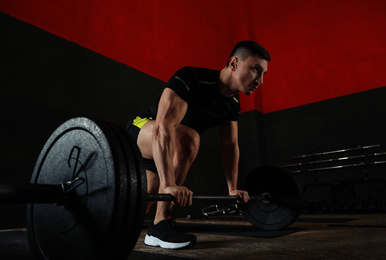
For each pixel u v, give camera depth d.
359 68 3.83
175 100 1.01
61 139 0.71
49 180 0.70
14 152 2.03
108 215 0.56
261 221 1.50
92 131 0.63
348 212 3.17
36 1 2.35
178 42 3.77
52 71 2.37
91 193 0.60
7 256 0.92
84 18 2.72
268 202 1.50
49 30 2.41
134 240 0.60
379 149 3.50
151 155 1.18
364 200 3.35
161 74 3.43
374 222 1.78
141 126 1.21
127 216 0.58
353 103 3.78
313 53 4.23
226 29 4.77
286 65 4.42
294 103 4.24
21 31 2.22
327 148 3.86
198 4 4.29
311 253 0.82
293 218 1.40
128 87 3.00
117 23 3.04
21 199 0.54
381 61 3.70
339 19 4.11
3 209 1.89
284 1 4.66
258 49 1.10
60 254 0.65
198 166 3.63
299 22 4.45
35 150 2.15
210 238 1.22
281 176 1.47
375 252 0.80
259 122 4.31
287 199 1.45
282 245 0.98
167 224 1.06
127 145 0.63
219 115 1.27
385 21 3.77
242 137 4.31
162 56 3.49
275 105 4.40
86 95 2.60
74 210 0.63
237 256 0.81
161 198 0.75
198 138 1.21
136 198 0.59
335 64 4.02
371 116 3.63
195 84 1.12
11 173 1.99
